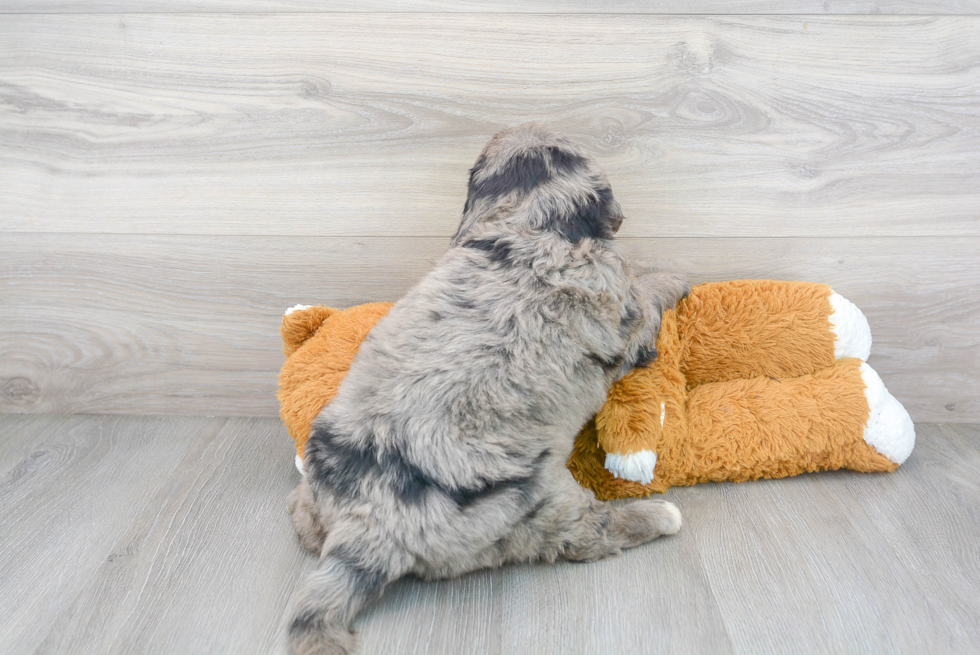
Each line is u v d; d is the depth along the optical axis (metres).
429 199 1.86
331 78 1.78
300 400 1.66
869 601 1.30
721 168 1.81
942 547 1.44
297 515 1.48
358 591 1.22
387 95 1.79
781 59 1.72
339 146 1.83
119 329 2.00
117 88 1.81
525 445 1.32
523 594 1.34
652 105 1.77
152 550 1.49
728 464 1.65
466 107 1.79
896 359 1.93
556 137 1.55
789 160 1.79
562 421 1.38
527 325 1.35
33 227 1.91
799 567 1.39
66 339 2.01
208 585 1.39
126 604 1.34
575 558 1.41
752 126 1.77
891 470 1.70
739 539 1.48
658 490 1.64
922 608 1.28
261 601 1.34
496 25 1.73
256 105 1.81
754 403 1.68
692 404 1.71
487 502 1.27
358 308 1.79
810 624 1.25
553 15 1.71
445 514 1.25
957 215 1.81
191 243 1.92
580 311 1.38
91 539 1.52
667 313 1.68
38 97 1.82
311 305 1.87
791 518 1.54
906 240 1.83
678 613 1.28
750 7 1.69
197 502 1.66
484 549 1.30
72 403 2.04
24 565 1.44
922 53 1.70
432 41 1.74
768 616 1.27
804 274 1.88
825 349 1.73
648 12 1.71
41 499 1.66
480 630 1.26
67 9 1.75
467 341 1.33
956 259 1.84
